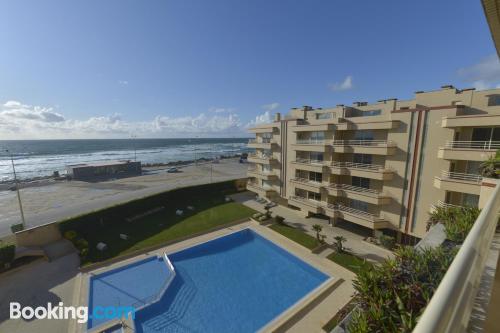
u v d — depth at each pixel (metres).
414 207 22.61
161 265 22.59
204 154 145.62
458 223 10.72
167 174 69.75
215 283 20.12
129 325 15.45
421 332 0.99
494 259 5.73
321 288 18.42
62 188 52.31
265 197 38.94
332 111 30.41
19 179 63.75
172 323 16.05
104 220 30.23
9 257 21.86
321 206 29.97
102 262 22.58
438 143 20.42
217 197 43.69
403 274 8.77
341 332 8.76
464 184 18.47
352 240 26.20
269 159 38.03
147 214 34.50
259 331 14.95
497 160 12.15
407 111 22.11
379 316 7.69
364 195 25.52
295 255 23.59
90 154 144.25
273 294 18.81
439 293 1.33
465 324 1.55
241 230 29.53
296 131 32.12
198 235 28.36
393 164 23.64
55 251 24.66
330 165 28.31
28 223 32.94
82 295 18.53
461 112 19.27
